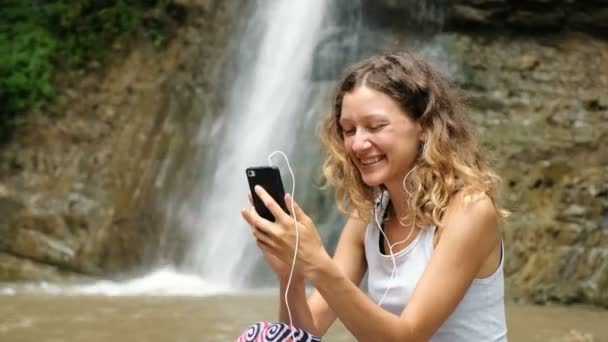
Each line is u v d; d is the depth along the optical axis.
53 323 8.96
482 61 15.72
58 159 16.28
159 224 15.50
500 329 3.47
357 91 3.47
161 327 8.70
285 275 3.40
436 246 3.38
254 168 3.12
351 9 17.28
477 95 15.07
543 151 13.50
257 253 14.80
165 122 16.64
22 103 16.98
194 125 16.64
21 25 18.34
